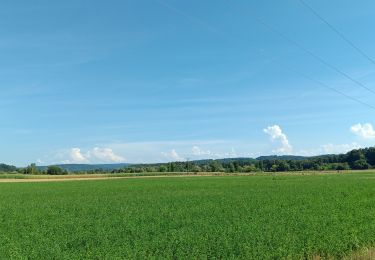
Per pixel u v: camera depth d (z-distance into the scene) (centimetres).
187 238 2020
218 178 10406
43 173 17412
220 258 1797
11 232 2384
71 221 2748
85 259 1708
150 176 13225
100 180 10575
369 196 4472
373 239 2202
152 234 2231
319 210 3136
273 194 4881
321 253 1952
